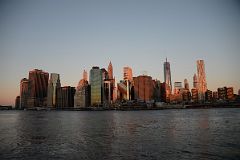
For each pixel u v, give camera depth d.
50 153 43.81
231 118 144.50
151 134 69.06
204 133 69.44
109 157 40.25
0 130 85.31
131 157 39.97
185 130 78.88
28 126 103.19
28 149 47.56
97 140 58.16
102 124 113.44
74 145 51.38
